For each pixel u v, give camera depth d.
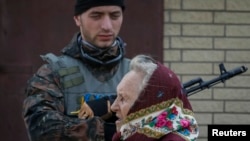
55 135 5.22
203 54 11.26
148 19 11.16
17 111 11.12
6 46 10.99
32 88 5.58
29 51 11.02
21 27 11.01
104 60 5.82
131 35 11.14
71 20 11.05
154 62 4.91
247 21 11.33
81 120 5.30
